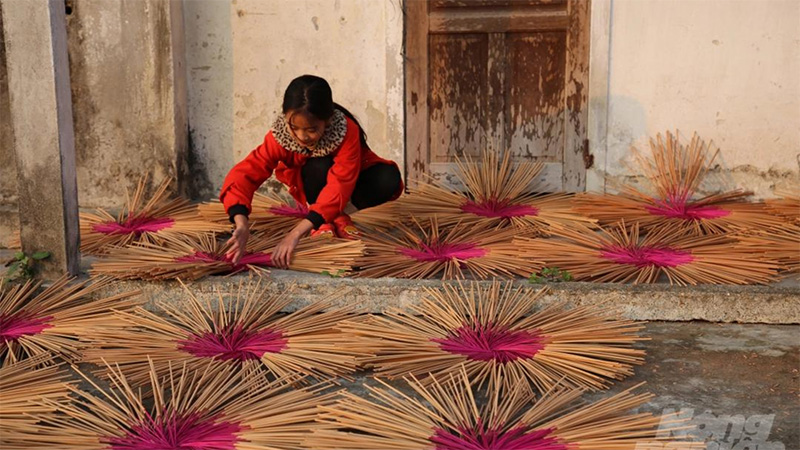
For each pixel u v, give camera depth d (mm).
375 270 3268
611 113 4410
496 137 4516
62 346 2738
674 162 4359
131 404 2277
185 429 2172
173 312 3127
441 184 4469
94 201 4512
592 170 4457
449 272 3252
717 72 4320
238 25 4449
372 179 3666
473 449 2055
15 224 4098
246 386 2371
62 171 3170
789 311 2977
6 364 2654
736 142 4379
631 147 4430
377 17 4375
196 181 4629
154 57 4312
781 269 3283
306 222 3197
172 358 2604
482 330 2738
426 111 4500
